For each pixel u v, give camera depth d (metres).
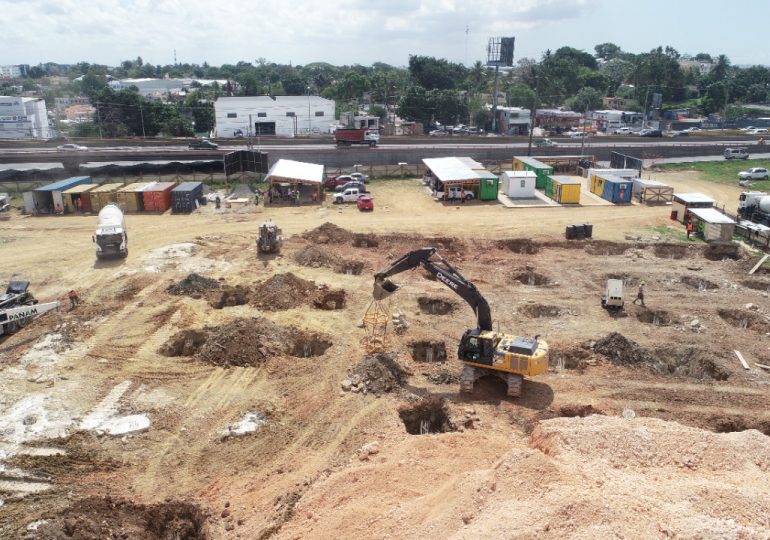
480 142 103.31
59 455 22.95
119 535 19.59
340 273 44.38
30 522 19.69
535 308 38.09
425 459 22.05
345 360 30.50
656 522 15.46
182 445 23.88
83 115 168.12
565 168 84.75
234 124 120.94
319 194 67.94
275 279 39.53
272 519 19.53
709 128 149.38
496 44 141.75
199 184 66.31
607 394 27.83
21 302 36.59
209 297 39.03
